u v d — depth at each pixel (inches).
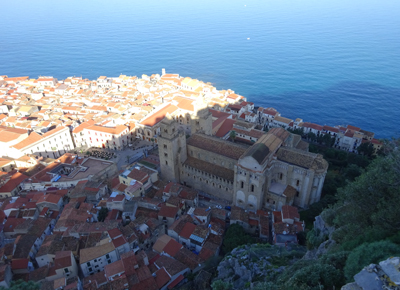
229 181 4074.8
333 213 2583.7
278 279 2064.5
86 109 7372.1
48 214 3841.0
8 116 7140.8
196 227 3457.2
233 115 6820.9
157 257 3149.6
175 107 6860.2
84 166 4813.0
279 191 3875.5
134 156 5718.5
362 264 1563.7
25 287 2356.1
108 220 3577.8
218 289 2289.6
